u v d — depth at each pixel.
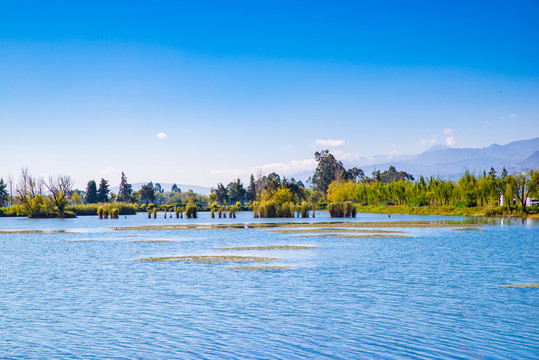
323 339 14.66
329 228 64.06
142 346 14.16
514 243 42.56
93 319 17.03
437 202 124.81
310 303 19.03
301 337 14.88
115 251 38.28
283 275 25.47
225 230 62.34
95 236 54.91
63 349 13.96
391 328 15.69
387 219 91.06
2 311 18.19
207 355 13.41
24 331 15.70
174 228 67.88
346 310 17.91
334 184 179.00
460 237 49.16
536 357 13.06
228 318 16.98
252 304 18.95
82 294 21.08
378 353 13.45
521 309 17.92
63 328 16.00
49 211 119.88
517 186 95.38
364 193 157.62
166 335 15.18
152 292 21.34
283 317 17.06
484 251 36.31
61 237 53.78
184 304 19.08
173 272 26.75
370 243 42.88
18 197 120.50
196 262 30.67
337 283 23.09
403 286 22.31
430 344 14.14
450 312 17.52
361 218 96.44
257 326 16.02
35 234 59.16
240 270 27.19
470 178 111.31
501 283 22.98
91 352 13.72
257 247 39.75
